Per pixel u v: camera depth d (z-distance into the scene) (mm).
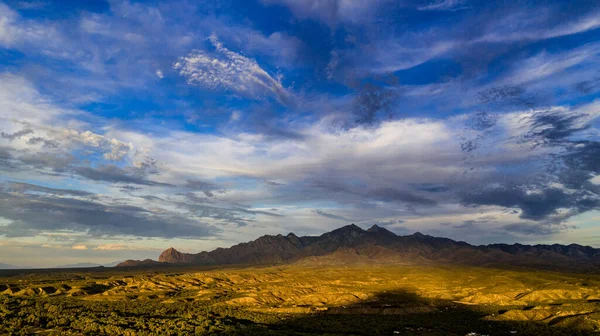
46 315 179875
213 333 166125
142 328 167625
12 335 145375
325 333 179375
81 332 155250
